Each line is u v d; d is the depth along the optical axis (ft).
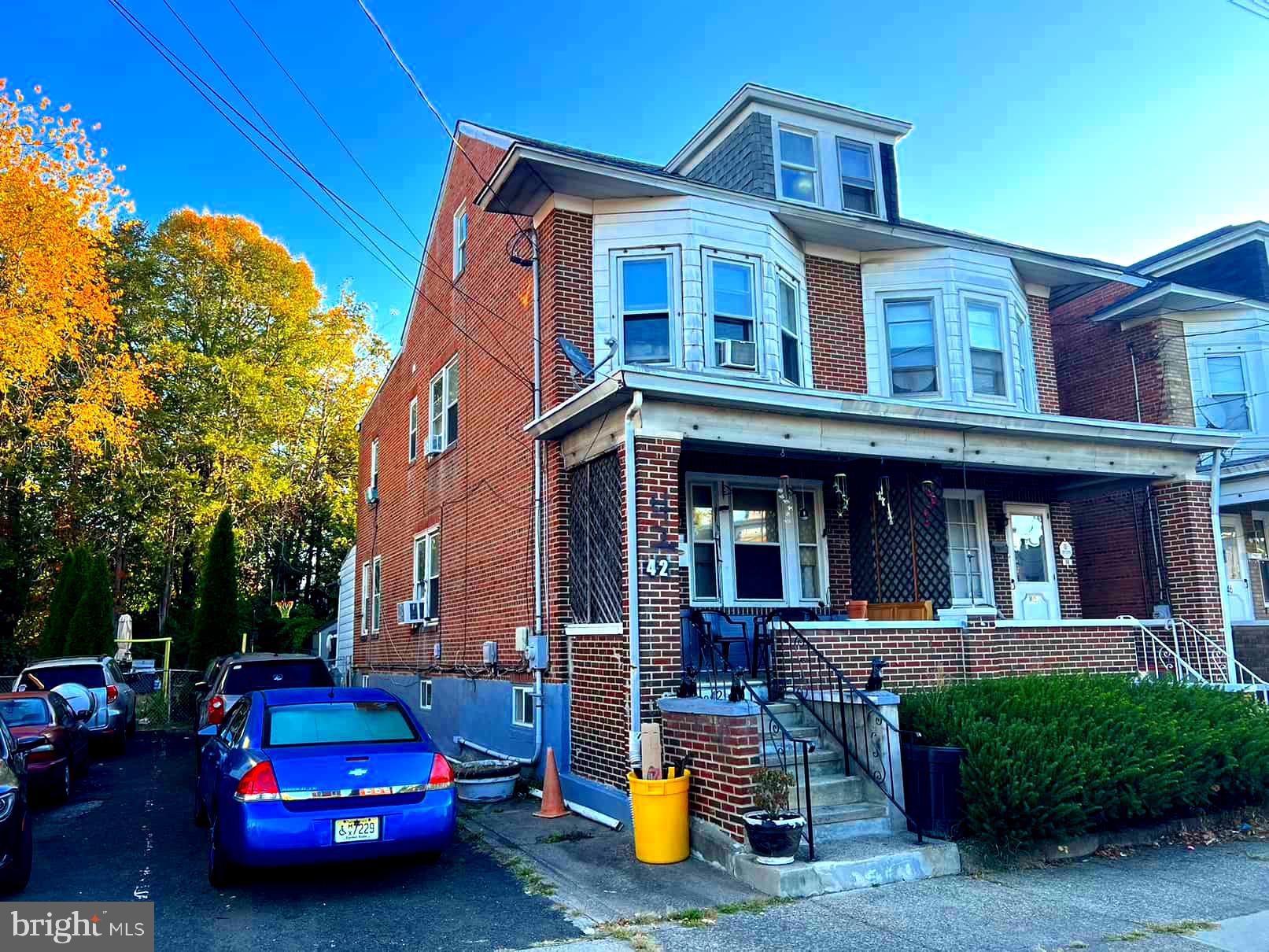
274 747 22.08
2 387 68.90
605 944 17.31
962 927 18.02
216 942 17.81
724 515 37.29
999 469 36.42
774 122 44.47
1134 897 19.99
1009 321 43.70
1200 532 38.27
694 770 24.32
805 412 30.55
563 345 33.63
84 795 36.47
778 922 18.40
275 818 20.42
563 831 27.22
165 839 27.66
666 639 27.20
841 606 38.99
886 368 42.27
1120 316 50.96
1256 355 50.14
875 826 23.75
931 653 31.48
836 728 26.45
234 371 98.02
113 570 99.04
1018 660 33.17
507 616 38.06
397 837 21.25
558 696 32.76
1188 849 24.44
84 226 70.74
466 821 28.99
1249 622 41.37
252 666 40.14
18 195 65.87
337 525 112.37
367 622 65.67
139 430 90.63
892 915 18.80
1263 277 51.21
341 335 112.78
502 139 41.63
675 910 19.26
